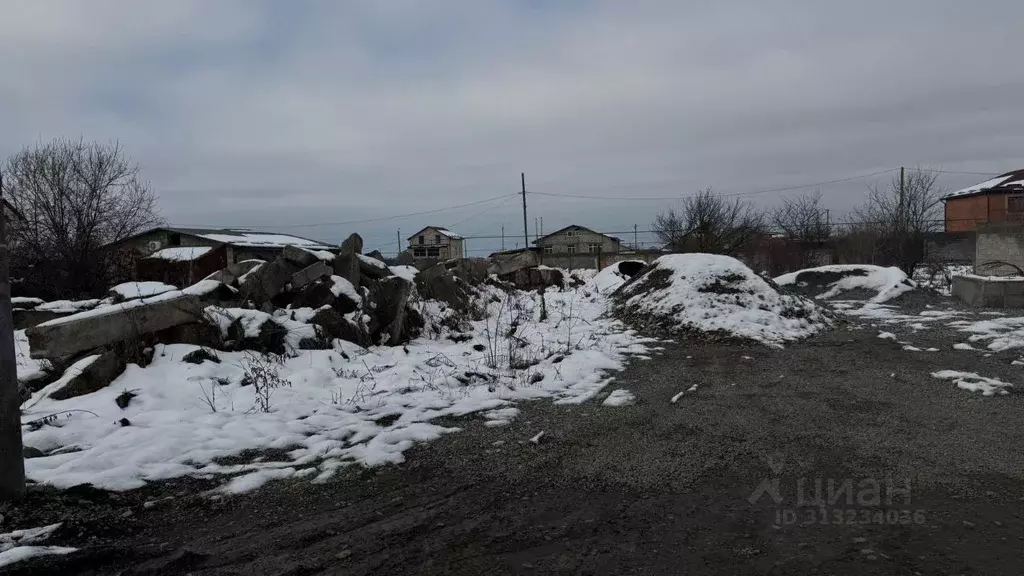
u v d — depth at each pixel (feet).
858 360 29.22
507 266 76.69
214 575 10.52
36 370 24.14
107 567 10.85
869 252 93.86
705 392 23.57
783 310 39.42
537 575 10.30
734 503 13.12
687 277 42.78
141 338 25.53
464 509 13.15
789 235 116.37
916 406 20.72
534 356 30.25
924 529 11.68
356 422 19.75
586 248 209.97
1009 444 16.53
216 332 28.27
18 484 13.41
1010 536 11.33
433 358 29.94
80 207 69.41
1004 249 70.90
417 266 63.16
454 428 19.07
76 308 39.17
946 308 50.60
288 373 26.25
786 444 16.97
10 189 69.26
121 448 16.61
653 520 12.38
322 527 12.35
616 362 29.86
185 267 61.05
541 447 17.16
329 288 35.50
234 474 15.39
